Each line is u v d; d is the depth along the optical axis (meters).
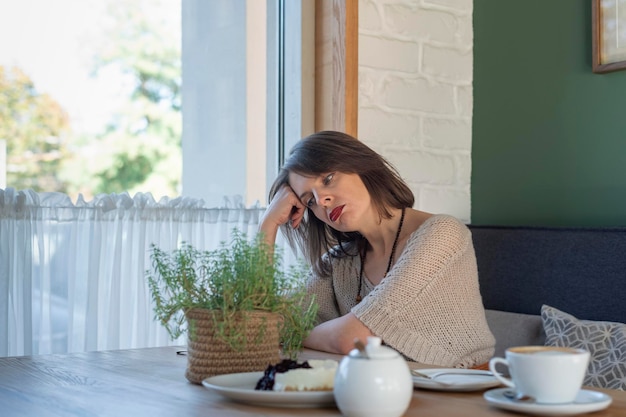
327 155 2.08
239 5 2.83
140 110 2.63
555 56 2.83
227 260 1.37
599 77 2.70
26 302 2.27
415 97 2.92
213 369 1.32
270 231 2.17
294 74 2.88
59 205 2.36
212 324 1.33
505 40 2.99
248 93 2.85
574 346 2.20
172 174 2.68
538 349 1.11
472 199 3.09
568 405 1.03
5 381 1.39
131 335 2.47
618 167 2.64
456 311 2.00
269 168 2.89
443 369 1.43
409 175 2.90
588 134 2.73
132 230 2.46
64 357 1.66
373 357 1.03
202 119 2.75
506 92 2.99
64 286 2.37
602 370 2.10
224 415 1.10
